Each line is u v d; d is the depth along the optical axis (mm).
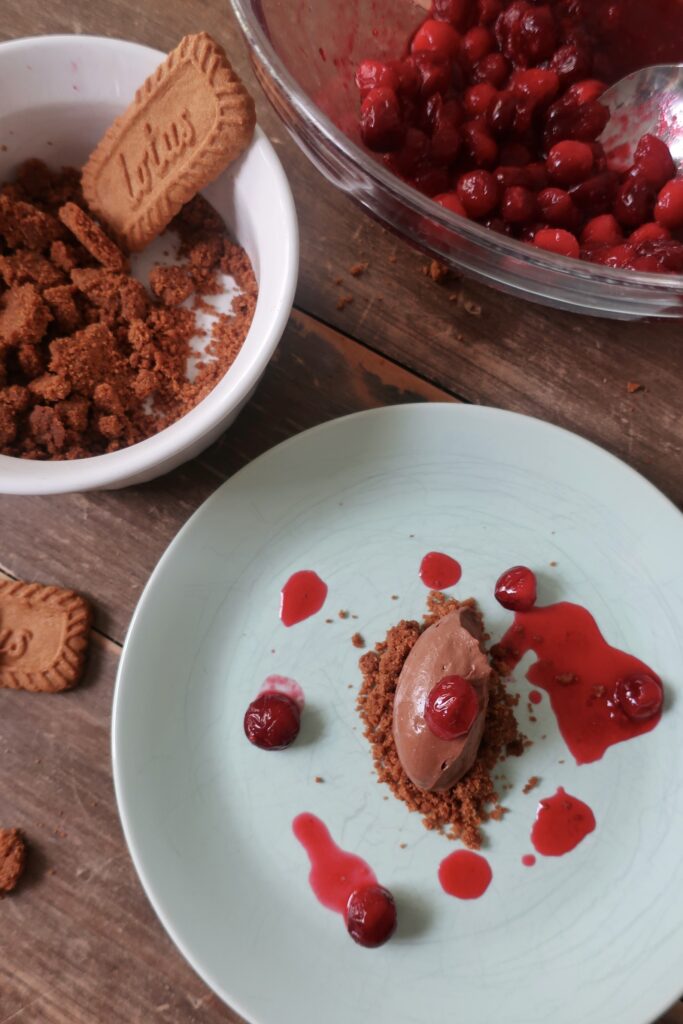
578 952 319
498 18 345
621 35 348
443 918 324
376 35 358
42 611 348
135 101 327
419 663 326
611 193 345
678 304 315
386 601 346
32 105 337
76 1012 331
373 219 353
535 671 342
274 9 335
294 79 319
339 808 331
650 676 337
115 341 345
